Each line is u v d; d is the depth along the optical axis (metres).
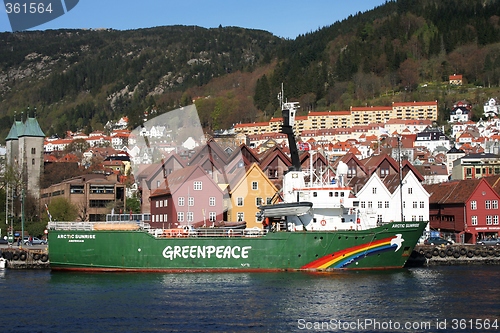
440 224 99.25
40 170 170.00
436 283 59.31
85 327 43.47
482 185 91.50
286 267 64.75
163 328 43.19
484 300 51.38
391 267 67.19
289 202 67.50
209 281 59.56
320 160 92.56
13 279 62.28
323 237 64.50
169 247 64.31
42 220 113.06
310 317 46.09
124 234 64.88
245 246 64.44
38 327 43.59
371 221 70.19
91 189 119.69
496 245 79.19
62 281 60.47
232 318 45.75
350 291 55.09
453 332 42.62
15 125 182.38
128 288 56.47
